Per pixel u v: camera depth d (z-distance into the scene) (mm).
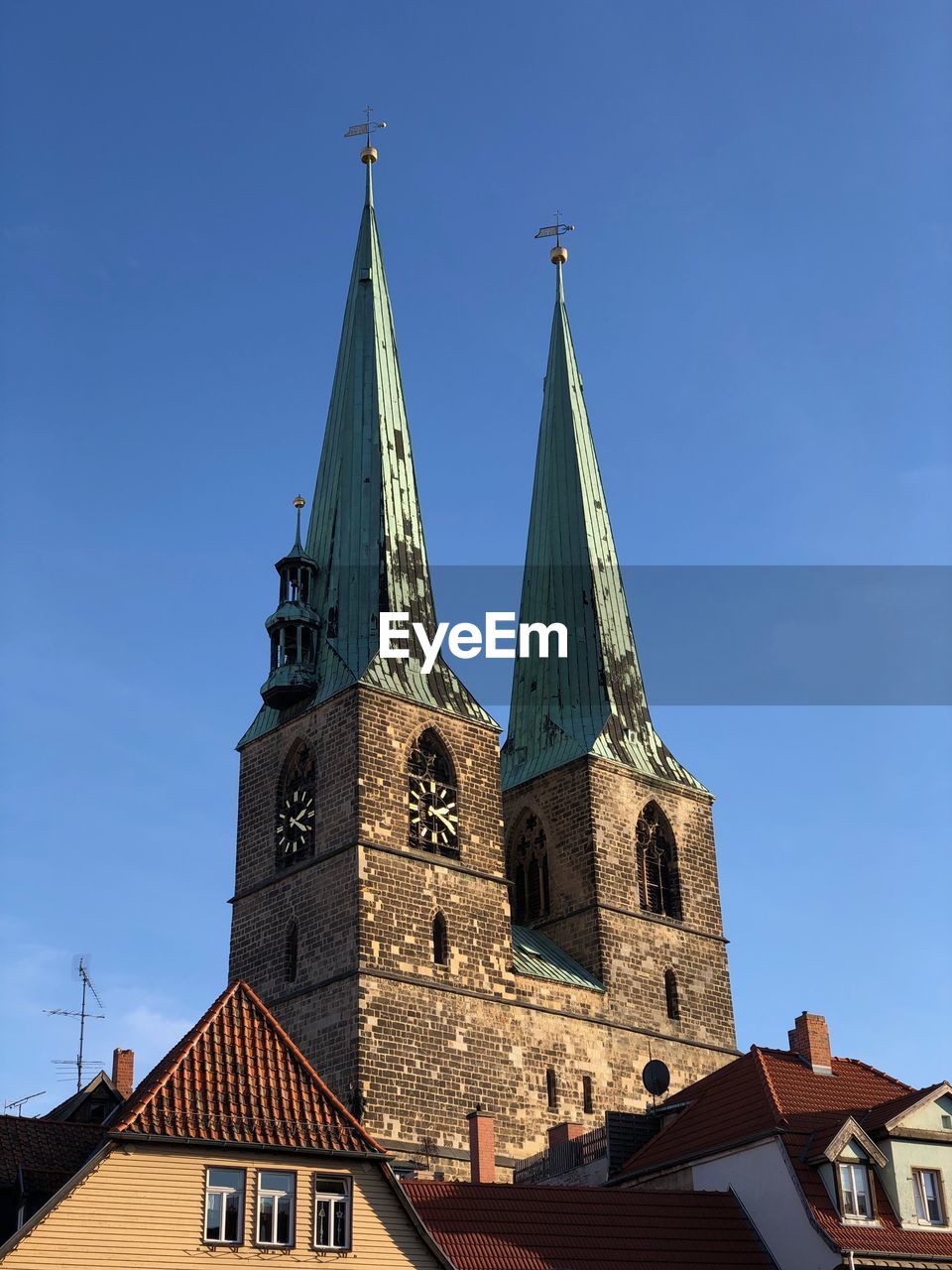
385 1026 94938
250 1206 60562
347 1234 61844
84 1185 57938
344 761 101500
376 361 117188
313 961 98312
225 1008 66438
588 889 111688
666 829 118312
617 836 114125
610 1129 83250
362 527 110938
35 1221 56594
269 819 105375
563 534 125438
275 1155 61594
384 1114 92938
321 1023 95938
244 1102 62781
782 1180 71188
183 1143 59906
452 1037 98000
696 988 114625
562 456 127812
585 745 115625
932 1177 73062
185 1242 58844
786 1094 76438
